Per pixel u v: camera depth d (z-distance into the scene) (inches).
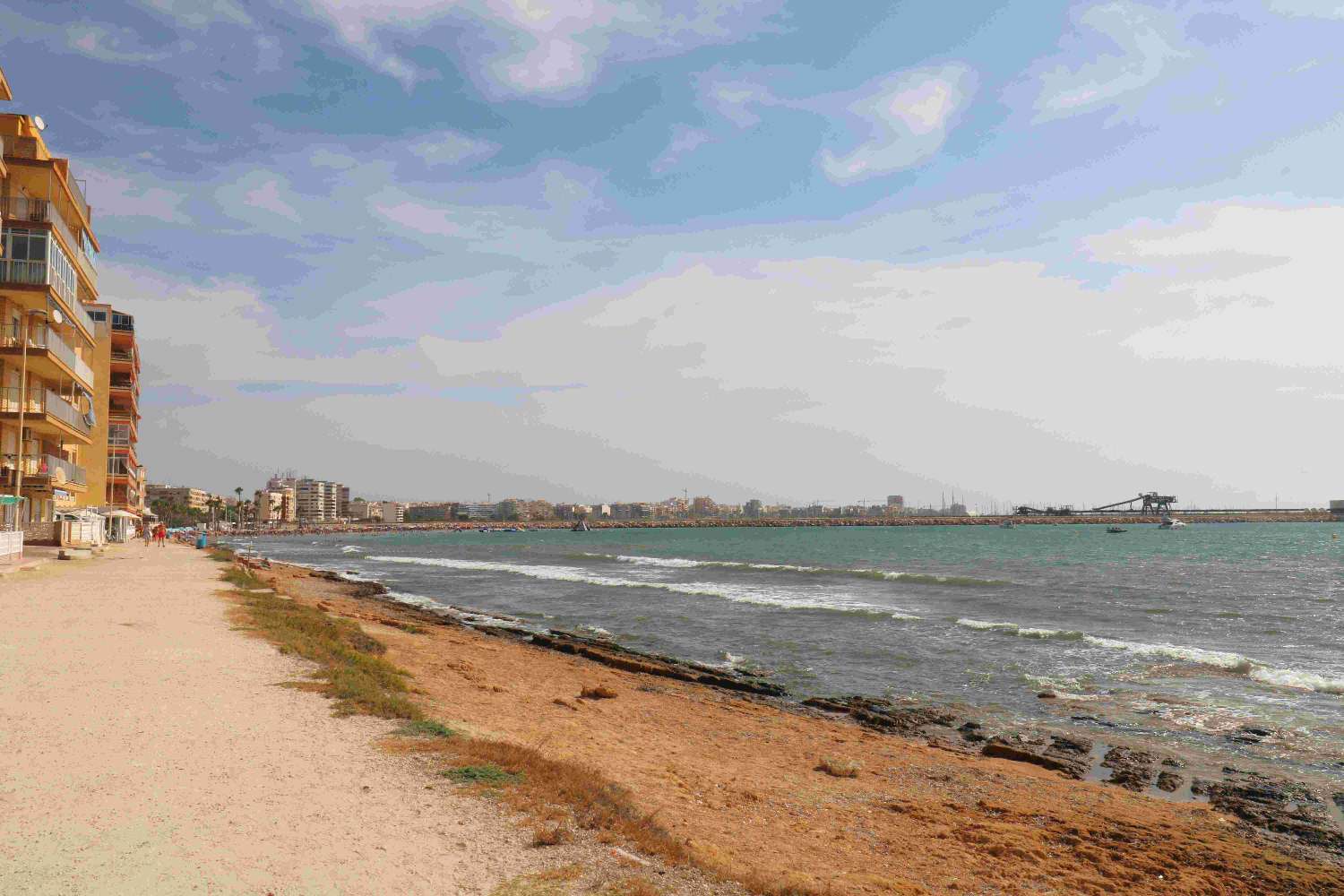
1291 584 1808.6
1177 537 5723.4
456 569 2498.8
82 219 1577.3
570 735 474.9
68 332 1609.3
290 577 1827.0
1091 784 481.7
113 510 2287.2
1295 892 329.4
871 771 487.5
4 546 1226.0
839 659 890.7
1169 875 337.4
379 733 354.3
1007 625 1125.1
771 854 307.1
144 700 393.4
